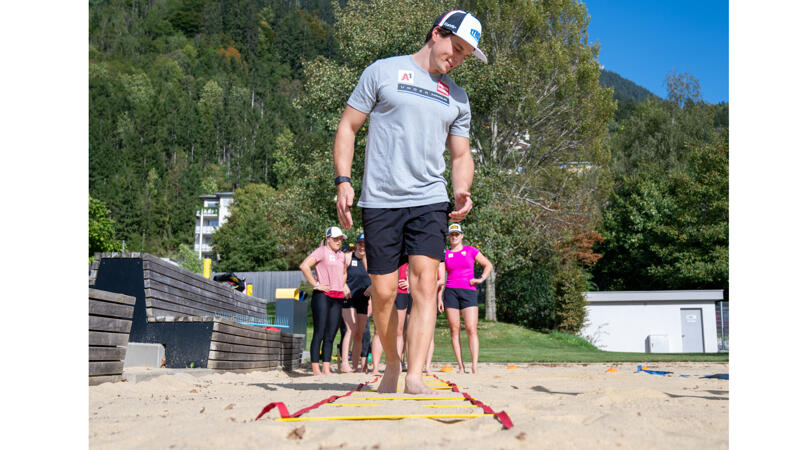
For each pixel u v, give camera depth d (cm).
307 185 1956
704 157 3581
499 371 870
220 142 12625
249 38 16912
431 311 331
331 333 774
